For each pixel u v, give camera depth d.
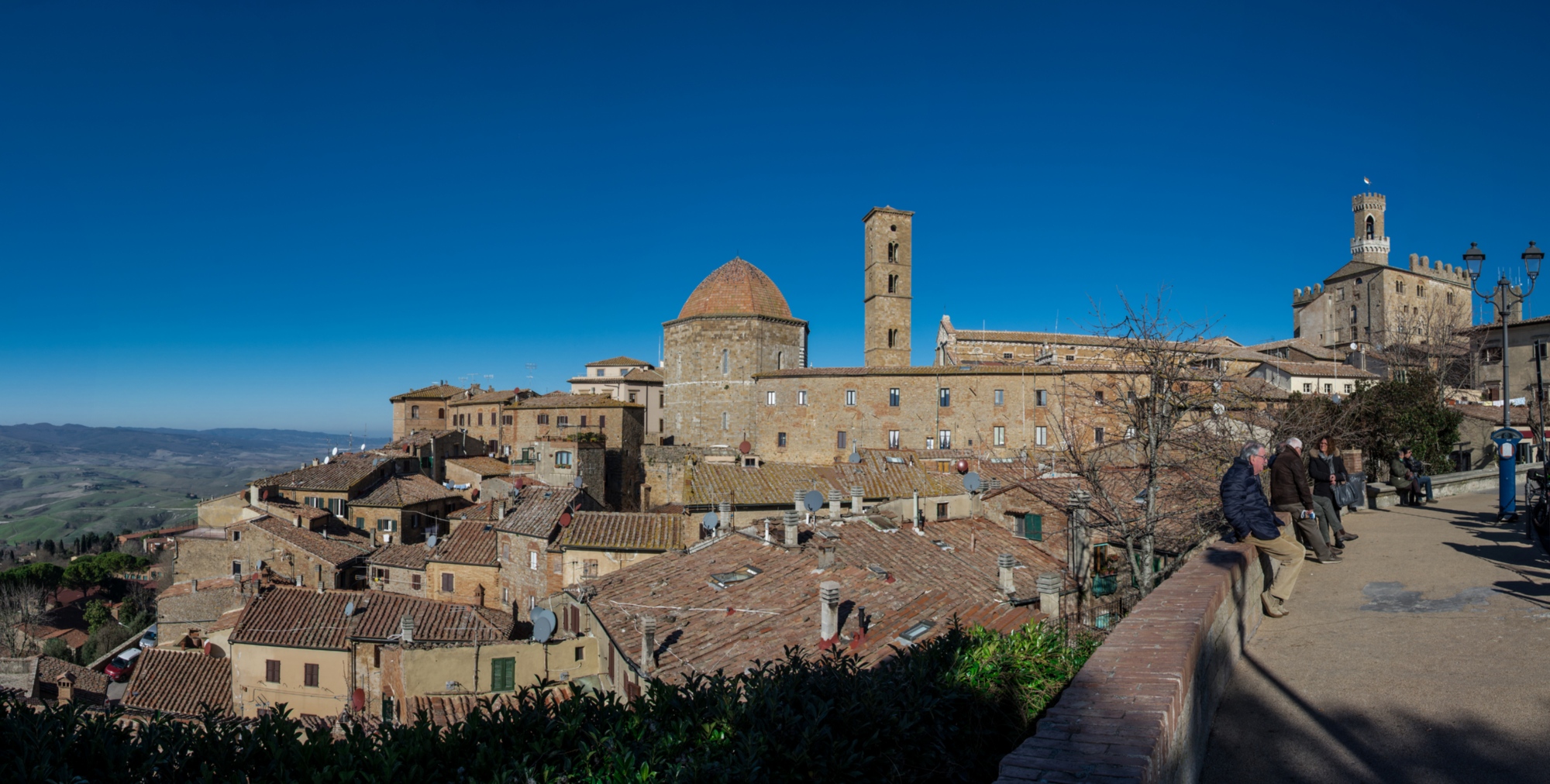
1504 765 6.92
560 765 7.20
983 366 70.88
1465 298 119.69
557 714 7.79
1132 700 6.30
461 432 89.31
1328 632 10.88
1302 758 7.52
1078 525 25.98
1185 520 24.67
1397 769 7.09
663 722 7.76
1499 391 64.69
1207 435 28.38
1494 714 7.84
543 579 43.81
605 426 79.50
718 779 6.60
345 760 6.94
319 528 62.50
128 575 92.12
